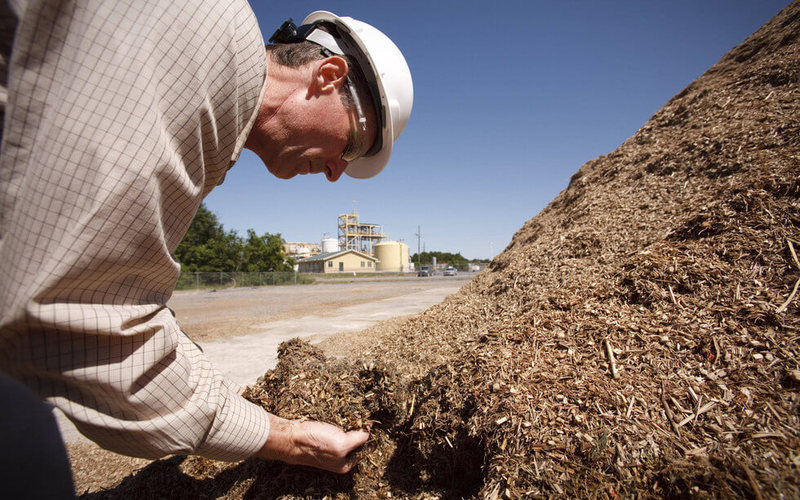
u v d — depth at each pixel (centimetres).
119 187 62
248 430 99
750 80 368
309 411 141
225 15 74
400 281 2870
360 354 366
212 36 71
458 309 370
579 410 124
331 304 1195
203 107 73
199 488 159
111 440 75
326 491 139
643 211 301
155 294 81
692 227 221
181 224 81
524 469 109
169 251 81
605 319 172
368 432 134
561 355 155
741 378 124
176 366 81
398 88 128
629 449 109
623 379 135
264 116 101
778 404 111
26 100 59
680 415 117
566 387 135
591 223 334
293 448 114
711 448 103
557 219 432
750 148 268
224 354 505
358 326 682
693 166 310
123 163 62
